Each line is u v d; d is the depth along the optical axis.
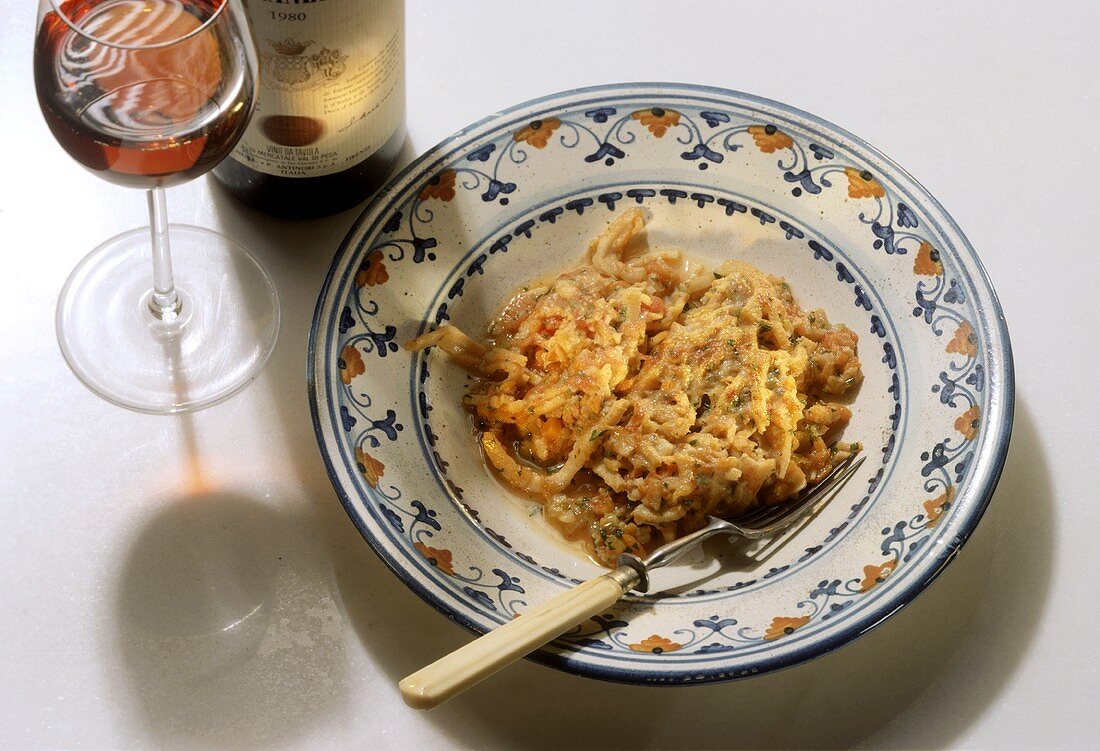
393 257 0.58
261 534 0.56
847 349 0.59
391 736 0.52
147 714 0.52
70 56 0.49
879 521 0.54
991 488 0.52
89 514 0.56
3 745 0.51
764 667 0.48
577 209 0.62
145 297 0.60
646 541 0.56
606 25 0.71
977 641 0.54
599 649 0.49
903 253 0.59
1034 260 0.65
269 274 0.62
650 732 0.52
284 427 0.58
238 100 0.50
